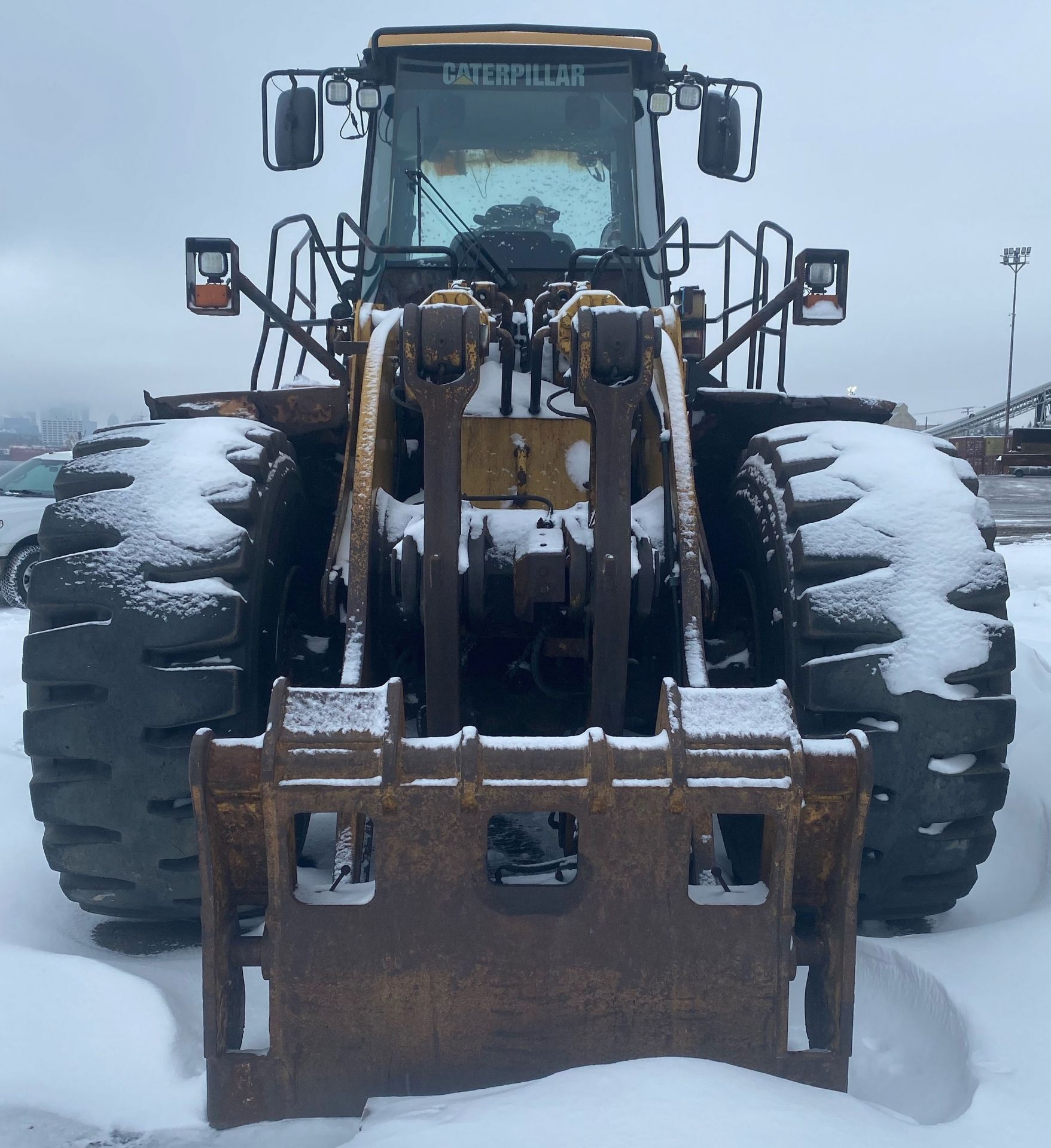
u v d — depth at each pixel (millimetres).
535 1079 2123
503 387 3348
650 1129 1817
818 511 2893
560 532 2816
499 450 3355
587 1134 1812
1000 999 2316
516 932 2113
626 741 2129
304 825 3414
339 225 4258
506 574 2846
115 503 2799
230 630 2664
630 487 2682
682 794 2086
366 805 2086
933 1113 2100
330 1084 2137
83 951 2924
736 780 2088
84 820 2711
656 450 3330
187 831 2693
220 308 3330
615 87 4520
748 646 3246
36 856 3383
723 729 2133
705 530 3830
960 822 2729
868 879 2762
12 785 3879
